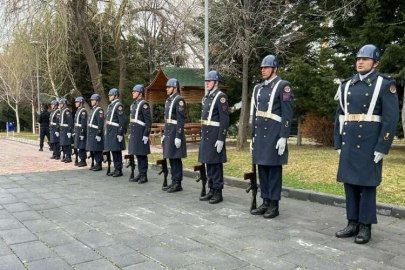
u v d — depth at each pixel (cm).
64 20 1465
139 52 2078
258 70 1453
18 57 2088
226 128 619
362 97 432
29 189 741
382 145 421
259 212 554
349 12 1184
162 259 385
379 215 544
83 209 585
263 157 530
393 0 1127
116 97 889
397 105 425
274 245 425
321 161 966
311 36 1373
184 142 709
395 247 419
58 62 1809
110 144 871
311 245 425
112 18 1708
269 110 529
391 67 1087
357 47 1188
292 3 1397
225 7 1262
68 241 440
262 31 1278
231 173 848
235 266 368
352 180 434
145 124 796
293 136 2020
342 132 453
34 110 3509
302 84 1273
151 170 981
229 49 1252
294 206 602
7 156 1345
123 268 364
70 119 1145
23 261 382
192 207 598
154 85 1533
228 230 479
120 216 545
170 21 1734
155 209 586
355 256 393
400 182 678
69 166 1072
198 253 401
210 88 631
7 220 526
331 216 543
